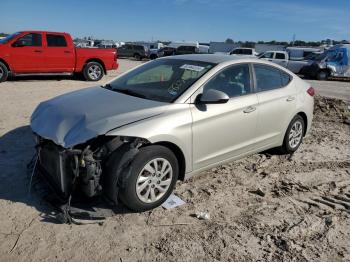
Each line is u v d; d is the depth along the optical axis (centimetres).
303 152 620
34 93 1072
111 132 356
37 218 369
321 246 354
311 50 3083
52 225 359
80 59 1426
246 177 500
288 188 474
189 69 466
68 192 374
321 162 579
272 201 438
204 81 438
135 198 375
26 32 1323
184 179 428
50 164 399
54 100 455
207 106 430
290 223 391
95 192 365
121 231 358
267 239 360
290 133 577
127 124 369
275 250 344
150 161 379
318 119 889
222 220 389
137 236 352
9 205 389
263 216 402
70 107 411
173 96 423
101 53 1465
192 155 422
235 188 465
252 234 367
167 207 406
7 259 310
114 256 322
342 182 506
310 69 2283
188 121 406
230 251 339
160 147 386
